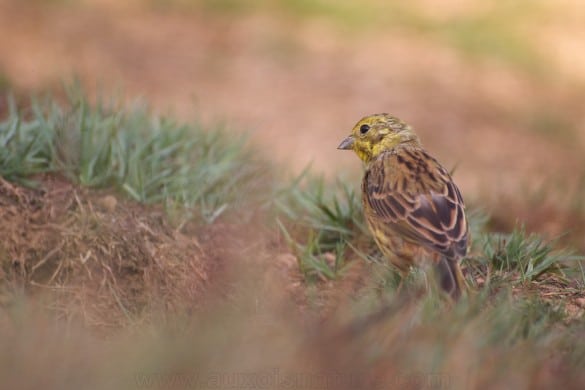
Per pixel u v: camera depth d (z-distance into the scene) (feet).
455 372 25.75
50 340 28.07
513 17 97.55
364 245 38.73
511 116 70.44
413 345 26.55
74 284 34.78
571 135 66.95
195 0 91.20
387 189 34.60
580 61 86.43
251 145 48.26
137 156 40.11
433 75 77.61
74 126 40.86
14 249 35.17
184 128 44.32
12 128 39.37
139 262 35.78
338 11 92.07
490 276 34.58
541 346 27.30
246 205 41.04
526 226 45.27
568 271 36.24
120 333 32.40
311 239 38.19
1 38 73.61
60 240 35.60
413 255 33.55
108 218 36.83
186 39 79.61
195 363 25.94
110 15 84.33
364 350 26.40
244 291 34.53
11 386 24.58
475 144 63.62
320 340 26.71
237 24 86.22
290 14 90.94
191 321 31.89
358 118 64.85
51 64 67.51
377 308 29.45
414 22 92.32
